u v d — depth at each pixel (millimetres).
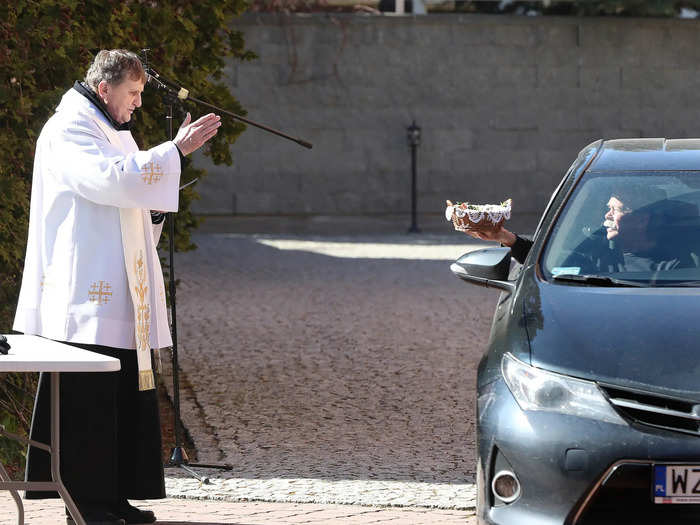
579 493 10219
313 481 15016
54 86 17125
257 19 58656
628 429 10258
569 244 13031
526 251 14500
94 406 12453
